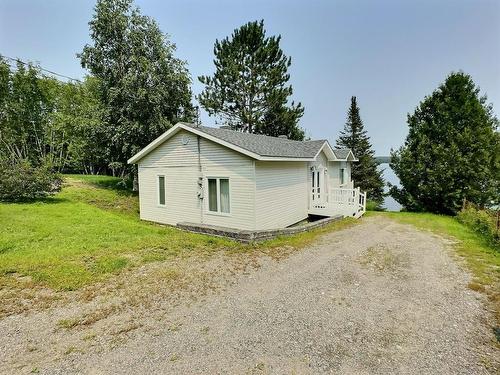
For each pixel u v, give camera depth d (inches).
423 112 728.3
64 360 125.3
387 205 1284.4
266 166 423.5
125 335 145.5
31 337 141.8
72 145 919.0
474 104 656.4
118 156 756.6
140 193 554.3
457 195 644.7
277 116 962.1
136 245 296.7
